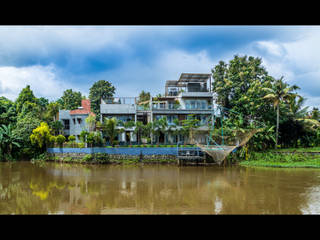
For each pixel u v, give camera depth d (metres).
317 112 37.47
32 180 18.97
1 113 41.28
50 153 34.31
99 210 11.00
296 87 29.80
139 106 33.19
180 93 35.28
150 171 23.45
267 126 30.31
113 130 28.94
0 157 34.44
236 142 27.72
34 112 38.09
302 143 34.69
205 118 34.12
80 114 36.00
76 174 21.86
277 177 19.45
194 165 26.95
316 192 14.20
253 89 32.28
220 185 16.47
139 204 11.94
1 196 13.80
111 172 22.95
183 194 13.97
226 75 37.75
